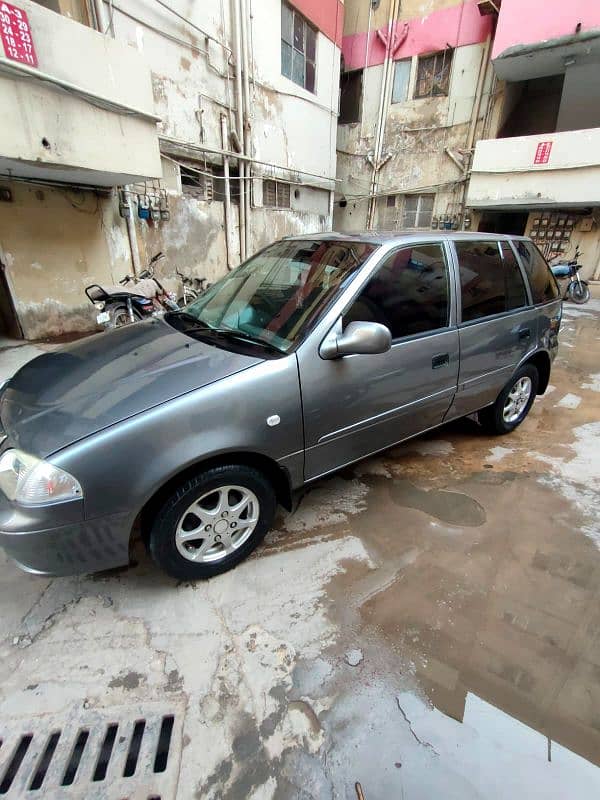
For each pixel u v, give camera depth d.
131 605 1.82
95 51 4.45
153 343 2.11
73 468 1.48
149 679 1.53
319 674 1.56
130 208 6.84
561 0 8.89
